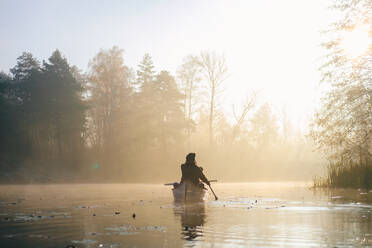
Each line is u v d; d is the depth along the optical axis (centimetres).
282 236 475
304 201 1030
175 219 659
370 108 1695
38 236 490
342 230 516
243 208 859
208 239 461
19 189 2116
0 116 4719
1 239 470
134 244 434
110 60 5656
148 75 6162
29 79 5091
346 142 1784
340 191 1554
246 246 417
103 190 1886
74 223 610
